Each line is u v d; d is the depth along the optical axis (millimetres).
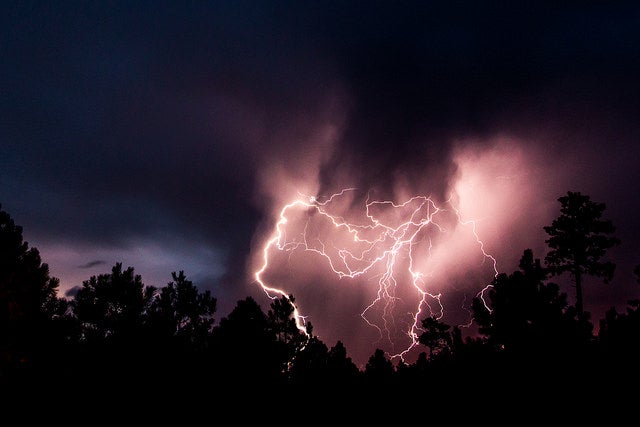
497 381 8039
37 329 9875
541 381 7500
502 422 7809
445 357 11039
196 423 9273
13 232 10266
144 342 9664
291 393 11070
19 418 8953
